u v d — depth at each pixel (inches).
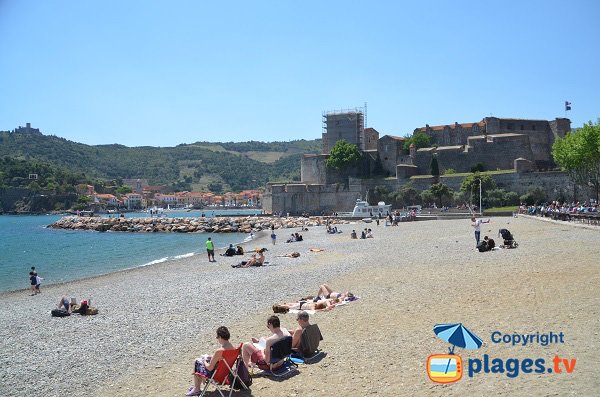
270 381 508.4
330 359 553.6
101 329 808.9
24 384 560.7
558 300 693.9
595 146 3376.0
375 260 1466.5
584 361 463.8
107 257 2300.7
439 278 1007.0
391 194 5191.9
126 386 532.4
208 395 490.0
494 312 671.8
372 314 745.0
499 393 418.9
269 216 5492.1
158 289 1202.6
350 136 6323.8
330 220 4328.3
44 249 2800.2
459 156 5457.7
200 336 719.1
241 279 1289.4
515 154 5246.1
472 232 2281.0
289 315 805.9
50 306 1071.6
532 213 3248.0
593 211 2679.6
